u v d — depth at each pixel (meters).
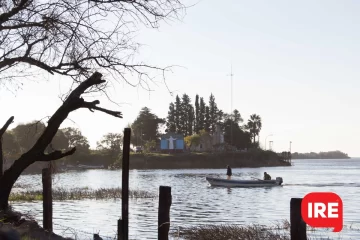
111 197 42.59
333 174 111.00
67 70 10.77
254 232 19.44
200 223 27.41
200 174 115.31
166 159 172.50
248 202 41.59
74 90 11.16
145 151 185.00
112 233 22.38
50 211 15.96
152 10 10.00
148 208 34.38
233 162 186.12
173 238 19.11
